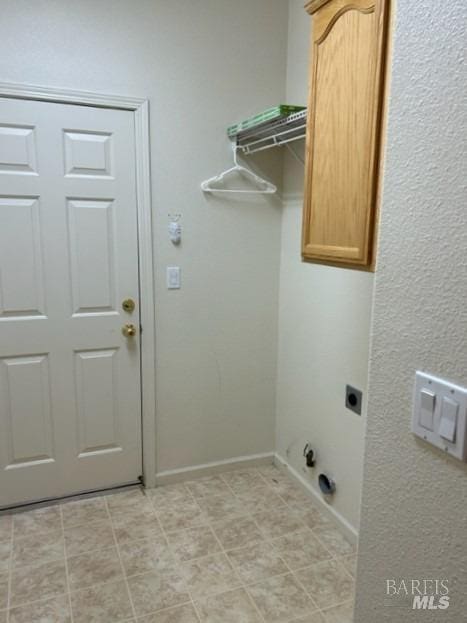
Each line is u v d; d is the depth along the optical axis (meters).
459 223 0.66
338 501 2.29
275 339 2.80
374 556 0.88
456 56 0.65
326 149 1.51
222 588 1.91
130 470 2.61
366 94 1.29
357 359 2.10
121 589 1.89
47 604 1.82
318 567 2.03
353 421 2.15
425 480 0.76
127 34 2.22
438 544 0.75
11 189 2.16
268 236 2.67
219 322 2.65
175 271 2.50
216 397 2.72
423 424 0.75
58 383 2.39
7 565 2.01
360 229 1.37
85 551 2.11
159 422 2.61
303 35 2.38
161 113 2.34
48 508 2.42
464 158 0.65
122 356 2.48
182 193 2.45
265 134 2.42
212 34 2.38
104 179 2.29
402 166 0.75
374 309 0.84
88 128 2.23
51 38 2.11
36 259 2.25
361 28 1.30
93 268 2.35
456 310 0.68
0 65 2.05
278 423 2.85
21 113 2.12
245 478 2.75
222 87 2.44
